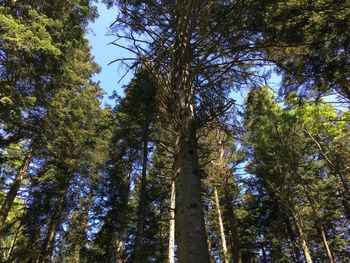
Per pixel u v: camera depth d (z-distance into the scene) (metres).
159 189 17.56
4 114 10.54
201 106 6.15
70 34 13.02
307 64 6.73
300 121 18.12
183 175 4.30
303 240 18.72
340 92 11.05
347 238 25.47
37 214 17.94
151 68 5.69
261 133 18.17
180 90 5.20
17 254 16.55
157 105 6.04
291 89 7.53
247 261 28.12
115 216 17.59
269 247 29.77
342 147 20.17
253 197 27.81
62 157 17.52
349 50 6.52
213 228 26.55
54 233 17.25
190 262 3.51
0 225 13.34
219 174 17.50
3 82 10.26
